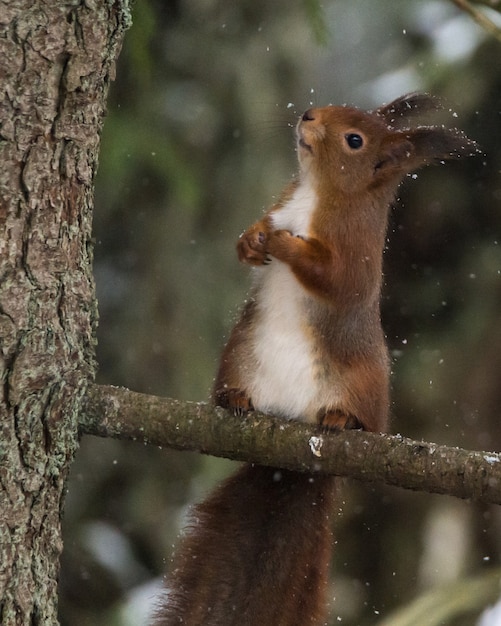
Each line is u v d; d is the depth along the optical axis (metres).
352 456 6.17
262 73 12.20
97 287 12.16
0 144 5.89
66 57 6.04
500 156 13.27
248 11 12.33
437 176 13.59
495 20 8.71
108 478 12.25
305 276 7.29
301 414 7.48
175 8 12.21
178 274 12.09
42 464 6.05
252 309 7.69
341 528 13.75
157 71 11.95
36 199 6.00
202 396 11.89
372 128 7.81
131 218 12.10
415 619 10.00
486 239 13.64
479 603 10.41
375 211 7.71
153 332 12.03
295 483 7.45
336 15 13.94
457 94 12.84
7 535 5.90
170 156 10.98
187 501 12.18
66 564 11.80
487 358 13.41
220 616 7.17
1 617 5.84
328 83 13.59
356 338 7.51
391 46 13.69
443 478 6.03
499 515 13.30
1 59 5.87
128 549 12.02
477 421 13.37
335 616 13.20
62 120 6.07
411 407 13.49
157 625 7.05
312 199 7.71
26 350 5.98
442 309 13.70
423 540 13.42
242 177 12.05
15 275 5.96
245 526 7.38
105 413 6.25
